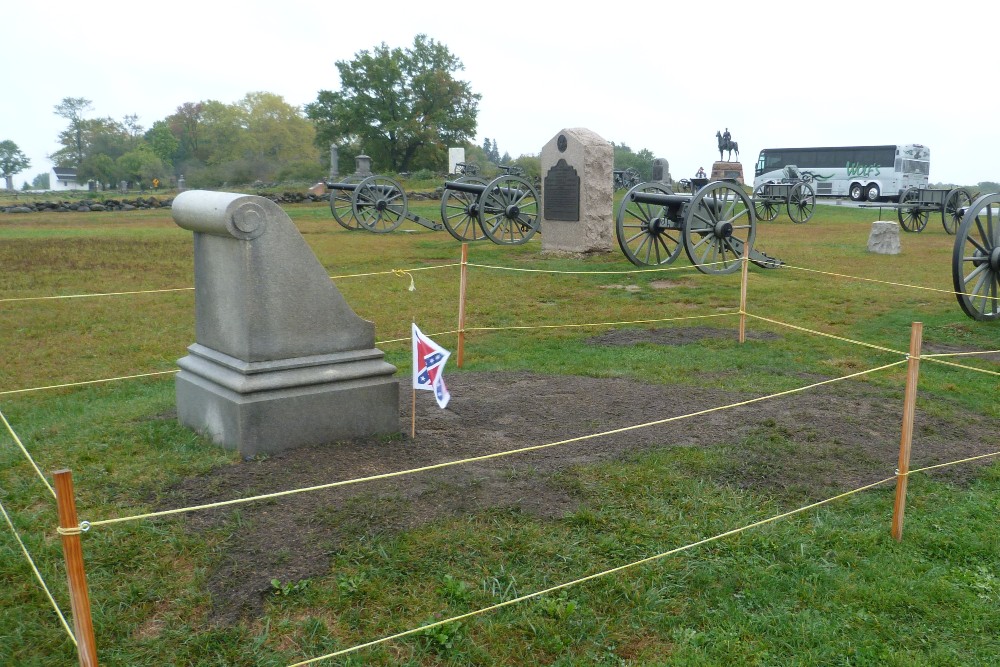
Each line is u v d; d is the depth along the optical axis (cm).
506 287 1434
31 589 396
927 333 1055
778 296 1327
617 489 519
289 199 3700
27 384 830
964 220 1063
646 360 901
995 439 648
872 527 481
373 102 6794
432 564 419
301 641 359
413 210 3278
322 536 440
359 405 584
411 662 347
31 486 507
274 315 550
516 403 706
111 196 5159
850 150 4394
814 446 612
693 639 370
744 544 453
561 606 386
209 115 9725
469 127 7006
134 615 376
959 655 362
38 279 1477
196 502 477
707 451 588
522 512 479
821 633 375
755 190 3206
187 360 607
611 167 1788
